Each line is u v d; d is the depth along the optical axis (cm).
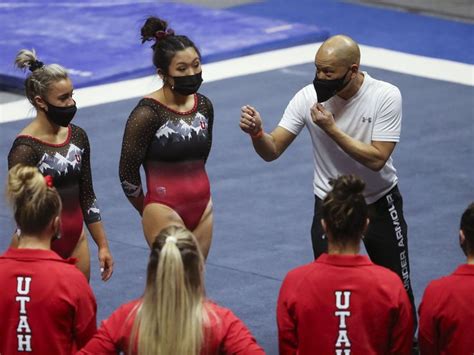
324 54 948
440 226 1404
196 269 677
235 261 1296
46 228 764
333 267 762
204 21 2416
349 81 957
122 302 1180
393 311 758
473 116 1883
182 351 670
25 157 934
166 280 667
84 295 762
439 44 2364
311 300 762
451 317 764
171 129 1000
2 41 2230
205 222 1044
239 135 1777
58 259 763
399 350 770
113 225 1410
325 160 1004
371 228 1021
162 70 988
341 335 761
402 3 2747
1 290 755
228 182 1573
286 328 773
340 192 759
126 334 698
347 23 2545
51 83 923
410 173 1605
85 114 1869
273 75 2114
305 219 1437
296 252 1327
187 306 671
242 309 1165
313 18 2598
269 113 1884
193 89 984
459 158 1670
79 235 977
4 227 1386
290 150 1716
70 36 2286
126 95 1980
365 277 759
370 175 999
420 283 1225
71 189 962
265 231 1394
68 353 767
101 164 1638
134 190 1018
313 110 952
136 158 1001
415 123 1836
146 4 2573
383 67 2173
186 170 1018
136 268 1274
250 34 2319
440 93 2014
